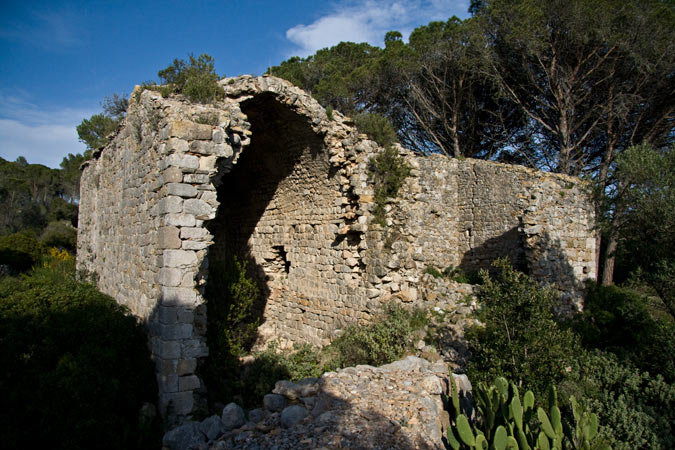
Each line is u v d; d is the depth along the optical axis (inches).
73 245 1194.6
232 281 424.5
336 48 1071.0
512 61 863.1
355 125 481.7
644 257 404.2
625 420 308.5
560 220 546.6
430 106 964.6
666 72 729.0
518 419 207.2
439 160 769.6
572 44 781.3
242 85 422.3
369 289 444.8
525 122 948.0
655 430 310.0
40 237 1279.5
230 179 650.8
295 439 209.0
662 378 356.5
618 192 438.6
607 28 725.9
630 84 783.7
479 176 751.7
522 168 693.9
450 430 207.6
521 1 804.6
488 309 356.2
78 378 269.3
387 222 454.6
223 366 384.8
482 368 341.1
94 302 377.4
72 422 250.5
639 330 474.0
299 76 1011.9
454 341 411.2
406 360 314.7
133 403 283.1
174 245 303.4
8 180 1704.0
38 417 256.8
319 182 514.9
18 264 855.1
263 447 202.7
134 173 398.0
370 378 279.3
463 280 682.2
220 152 325.4
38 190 1786.4
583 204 574.6
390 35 1083.3
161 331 298.7
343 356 403.9
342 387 263.1
